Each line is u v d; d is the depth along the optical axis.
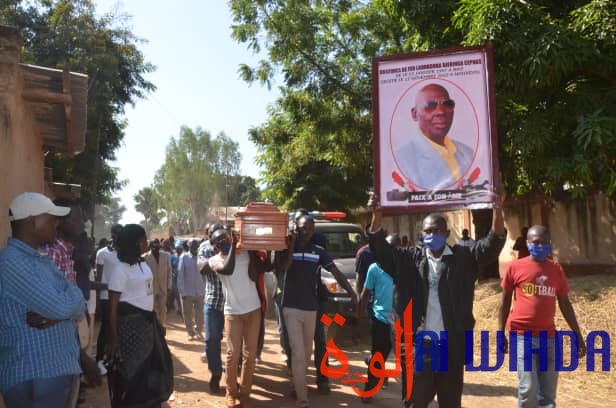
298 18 14.81
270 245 5.23
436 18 10.42
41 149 7.37
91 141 19.36
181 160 67.50
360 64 15.20
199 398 6.10
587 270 14.55
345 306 8.61
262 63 15.20
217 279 6.44
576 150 9.23
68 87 5.26
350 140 15.76
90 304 6.36
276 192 21.33
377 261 4.14
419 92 4.15
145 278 4.75
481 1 8.75
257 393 6.36
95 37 19.86
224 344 9.35
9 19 18.86
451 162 4.06
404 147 4.14
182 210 70.31
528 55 8.67
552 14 9.73
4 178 4.53
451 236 19.14
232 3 14.87
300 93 15.71
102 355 4.80
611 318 7.95
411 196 4.09
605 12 8.44
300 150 18.19
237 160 70.44
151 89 22.94
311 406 5.78
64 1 19.61
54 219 3.24
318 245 6.37
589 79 9.67
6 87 4.54
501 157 10.94
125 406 4.55
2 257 3.00
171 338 10.27
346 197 20.28
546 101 10.07
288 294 5.70
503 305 4.93
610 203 13.95
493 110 4.02
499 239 3.95
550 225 15.70
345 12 15.38
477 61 4.08
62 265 4.22
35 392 2.96
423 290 4.02
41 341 2.99
